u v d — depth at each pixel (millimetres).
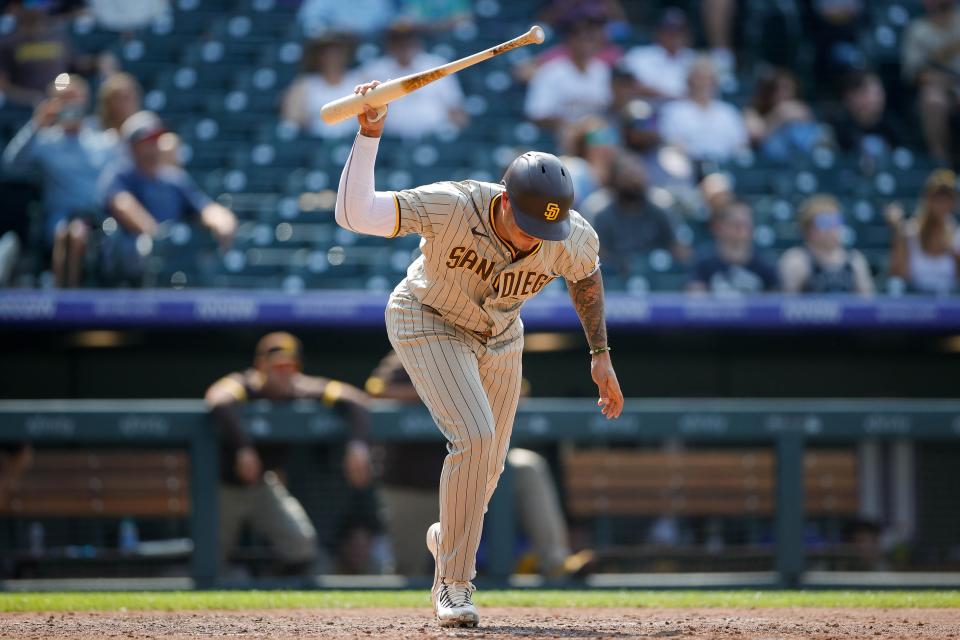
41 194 33812
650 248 34469
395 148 40469
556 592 21141
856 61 47750
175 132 41844
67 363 31078
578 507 27266
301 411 25719
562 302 30828
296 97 41438
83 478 25953
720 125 42188
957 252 35656
